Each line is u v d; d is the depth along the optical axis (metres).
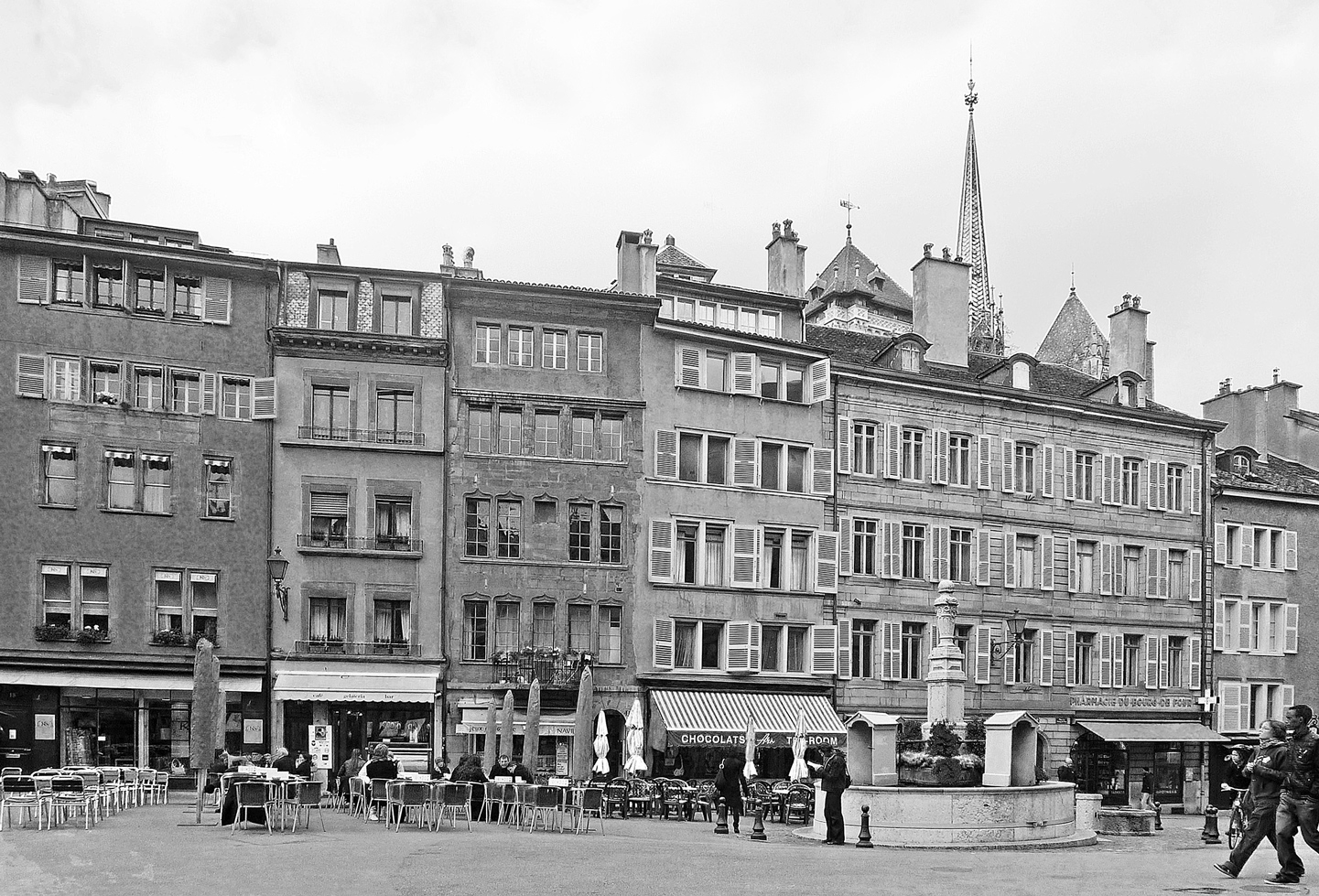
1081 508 52.22
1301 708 17.69
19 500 38.91
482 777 29.11
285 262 42.03
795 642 46.28
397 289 43.09
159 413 40.44
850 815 26.64
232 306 41.53
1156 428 54.28
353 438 41.84
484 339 43.53
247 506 40.88
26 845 20.61
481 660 42.12
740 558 45.47
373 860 19.59
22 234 39.47
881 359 51.03
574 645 43.12
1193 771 52.66
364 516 41.59
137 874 17.48
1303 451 62.72
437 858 20.17
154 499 40.31
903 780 28.91
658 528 44.22
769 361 47.34
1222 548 55.06
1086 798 31.47
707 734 42.81
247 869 18.27
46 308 39.72
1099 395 54.91
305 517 41.19
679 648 44.66
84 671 38.62
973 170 151.50
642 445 44.47
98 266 40.41
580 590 43.22
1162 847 27.38
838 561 47.22
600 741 39.03
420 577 41.78
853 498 47.84
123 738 39.34
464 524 42.41
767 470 46.84
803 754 41.25
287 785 25.25
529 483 43.16
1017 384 53.12
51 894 15.62
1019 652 50.28
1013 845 26.03
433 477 42.28
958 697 31.56
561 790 27.44
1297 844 24.36
